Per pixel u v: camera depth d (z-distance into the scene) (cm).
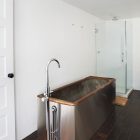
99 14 454
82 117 240
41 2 275
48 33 295
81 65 417
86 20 430
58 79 329
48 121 180
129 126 294
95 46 492
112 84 377
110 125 299
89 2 342
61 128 229
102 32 483
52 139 201
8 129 222
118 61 467
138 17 495
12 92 224
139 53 509
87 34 440
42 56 284
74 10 374
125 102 411
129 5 366
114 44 471
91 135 264
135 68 520
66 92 319
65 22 343
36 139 257
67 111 225
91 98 268
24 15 245
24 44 248
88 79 411
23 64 249
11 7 216
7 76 216
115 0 329
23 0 242
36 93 274
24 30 247
